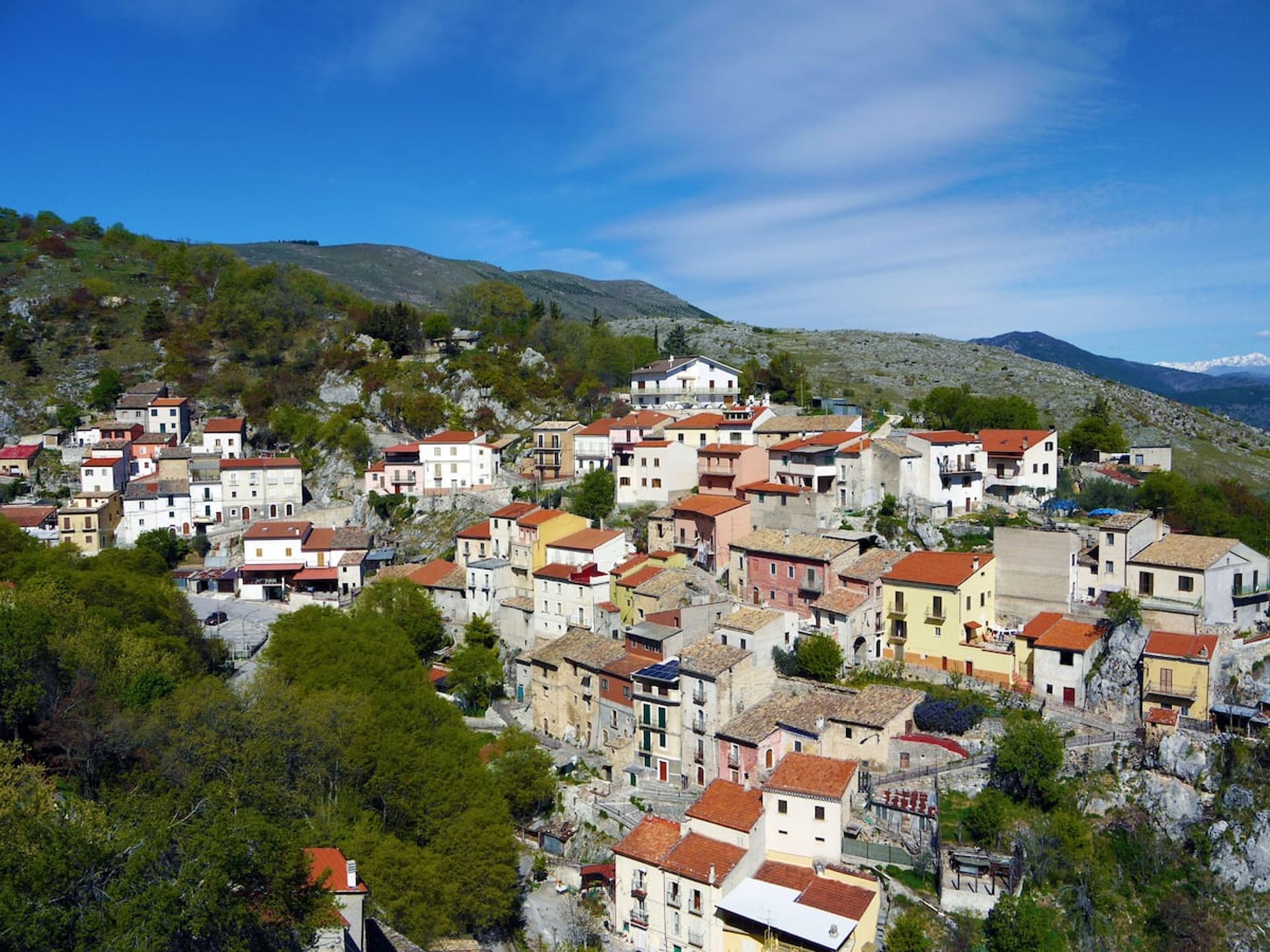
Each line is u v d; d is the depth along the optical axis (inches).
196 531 6343.5
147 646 3287.4
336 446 7140.8
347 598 5393.7
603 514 5196.9
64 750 2571.4
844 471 4544.8
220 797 2096.5
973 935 2497.5
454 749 3250.5
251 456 7253.9
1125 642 3248.0
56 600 3257.9
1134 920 2721.5
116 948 1486.2
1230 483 5354.3
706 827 2763.3
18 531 4579.2
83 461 6904.5
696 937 2591.0
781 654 3459.6
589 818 3201.3
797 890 2603.3
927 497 4613.7
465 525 5743.1
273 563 5654.5
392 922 2549.2
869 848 2733.8
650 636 3528.5
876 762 3041.3
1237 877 2748.5
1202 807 2876.5
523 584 4699.8
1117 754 3031.5
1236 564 3486.7
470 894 2726.4
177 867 1733.5
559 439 6417.3
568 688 3791.8
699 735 3223.4
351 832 2741.1
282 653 3777.1
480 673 4055.1
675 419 5846.5
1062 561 3644.2
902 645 3631.9
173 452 6845.5
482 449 6304.1
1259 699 3120.1
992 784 2933.1
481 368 7859.3
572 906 2957.7
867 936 2493.8
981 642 3563.0
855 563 3831.2
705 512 4301.2
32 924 1476.4
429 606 4699.8
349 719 3122.5
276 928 1782.7
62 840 1604.3
